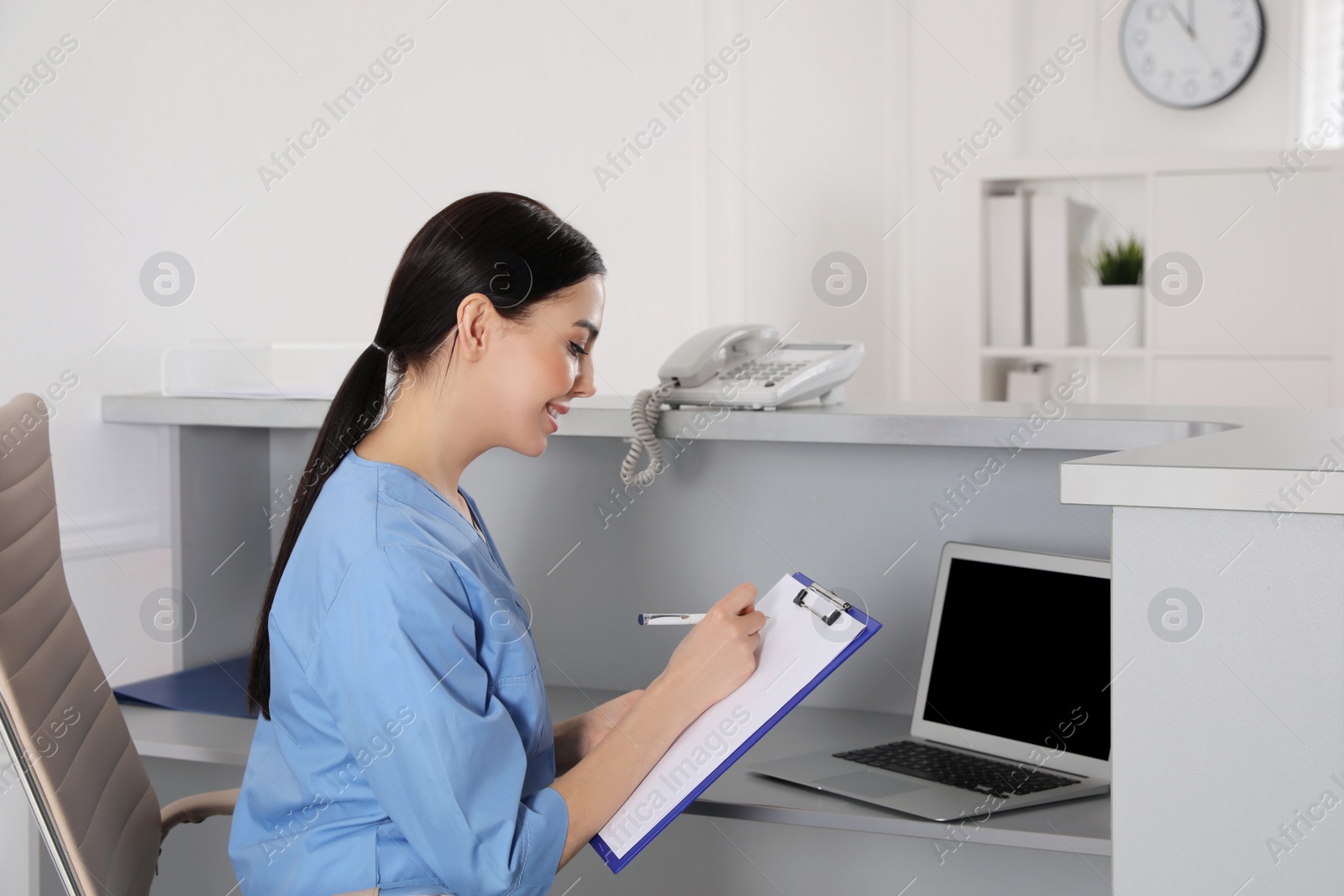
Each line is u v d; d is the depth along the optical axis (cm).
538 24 304
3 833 172
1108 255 339
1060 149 371
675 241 338
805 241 358
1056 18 368
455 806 102
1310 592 90
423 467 118
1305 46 339
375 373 119
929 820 119
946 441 141
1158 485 92
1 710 119
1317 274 312
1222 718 93
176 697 177
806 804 126
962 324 376
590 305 120
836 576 164
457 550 113
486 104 296
